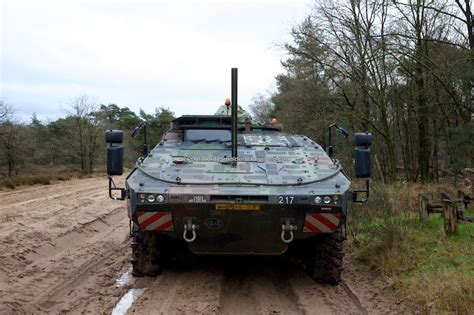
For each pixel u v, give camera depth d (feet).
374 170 81.30
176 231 21.56
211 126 27.63
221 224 21.06
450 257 24.29
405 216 34.71
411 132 84.89
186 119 27.66
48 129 153.79
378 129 74.49
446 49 64.39
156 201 20.35
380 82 71.31
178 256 27.81
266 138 27.50
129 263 26.73
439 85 67.10
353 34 72.95
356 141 22.36
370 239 28.27
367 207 31.53
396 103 77.05
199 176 21.81
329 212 20.70
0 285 21.31
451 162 58.59
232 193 20.25
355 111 73.67
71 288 21.77
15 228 34.86
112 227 40.42
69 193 64.75
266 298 20.95
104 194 63.36
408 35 63.36
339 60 74.90
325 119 73.97
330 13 73.15
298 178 21.80
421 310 17.99
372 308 18.97
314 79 80.79
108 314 18.33
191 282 22.71
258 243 22.24
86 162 143.43
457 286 18.53
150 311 18.49
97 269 25.40
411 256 24.71
